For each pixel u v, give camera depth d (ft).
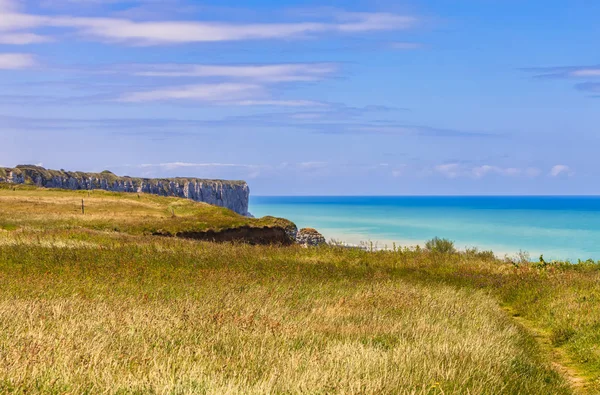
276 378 22.72
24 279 50.29
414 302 47.57
